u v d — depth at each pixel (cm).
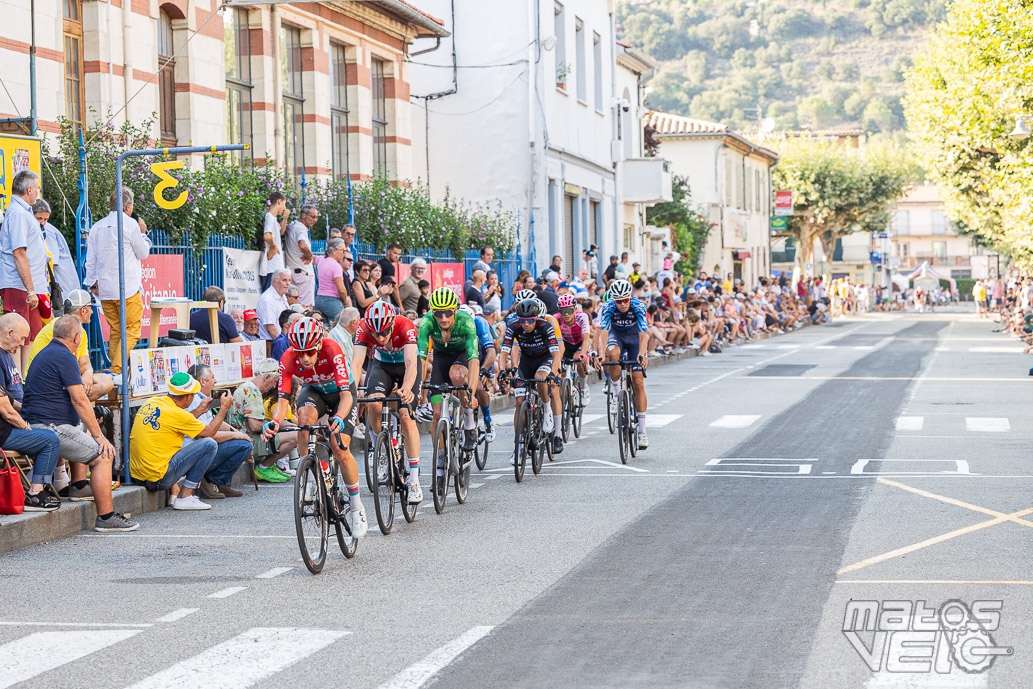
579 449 3762
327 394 2316
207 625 1747
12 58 3853
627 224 10894
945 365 7256
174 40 4803
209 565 2192
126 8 4406
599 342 3900
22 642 1669
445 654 1566
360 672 1493
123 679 1484
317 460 2141
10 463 2444
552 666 1502
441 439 2702
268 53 5375
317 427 2153
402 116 6781
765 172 17688
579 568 2073
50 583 2059
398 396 2430
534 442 3225
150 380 3050
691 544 2250
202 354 3281
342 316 2988
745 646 1568
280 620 1767
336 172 6122
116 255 3341
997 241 14150
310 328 2158
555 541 2319
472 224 6881
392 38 6644
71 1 4222
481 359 3162
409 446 2553
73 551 2344
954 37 9756
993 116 9569
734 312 9975
